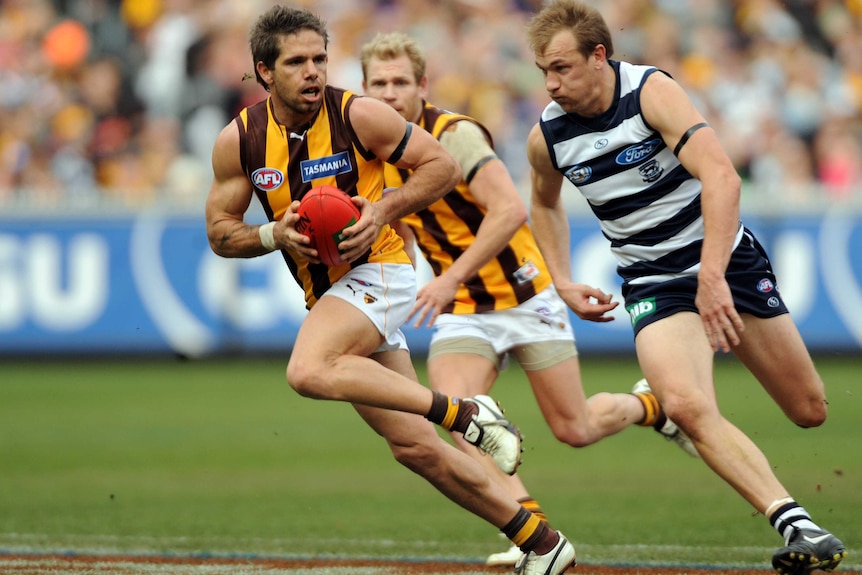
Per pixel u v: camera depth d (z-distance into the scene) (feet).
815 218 152.87
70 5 202.18
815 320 152.56
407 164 51.60
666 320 54.75
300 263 53.36
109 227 164.55
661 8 196.75
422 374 151.53
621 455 105.09
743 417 119.34
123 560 60.80
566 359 68.23
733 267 56.44
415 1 200.13
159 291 163.84
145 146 191.42
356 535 69.31
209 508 79.51
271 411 133.18
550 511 77.10
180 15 197.16
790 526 49.29
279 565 59.36
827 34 195.93
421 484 89.86
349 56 195.72
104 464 99.76
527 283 67.72
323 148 50.83
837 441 105.29
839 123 187.32
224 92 191.62
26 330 166.09
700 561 60.03
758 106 187.11
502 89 193.98
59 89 197.16
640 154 54.90
